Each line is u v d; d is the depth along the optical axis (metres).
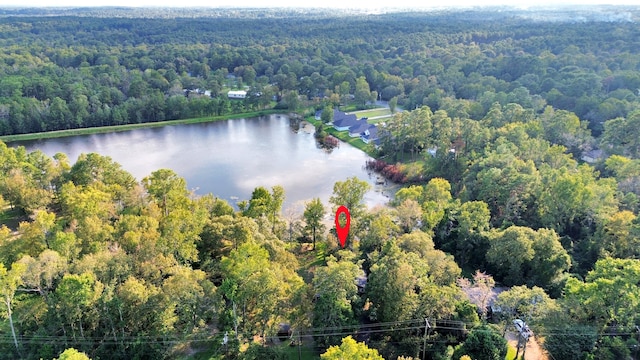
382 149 164.50
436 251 76.31
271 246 80.75
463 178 126.38
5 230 83.06
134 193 100.56
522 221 99.00
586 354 58.78
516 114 152.88
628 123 127.75
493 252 82.81
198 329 64.94
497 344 59.91
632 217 86.19
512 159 115.12
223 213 95.94
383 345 62.91
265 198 98.50
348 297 67.62
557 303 65.31
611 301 61.09
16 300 69.25
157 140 187.12
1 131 186.00
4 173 111.69
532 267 81.12
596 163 126.12
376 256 80.19
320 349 64.69
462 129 142.50
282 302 63.62
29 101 194.50
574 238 97.81
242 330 65.38
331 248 93.62
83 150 172.75
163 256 70.31
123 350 60.72
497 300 69.19
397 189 138.75
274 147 179.25
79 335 61.75
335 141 182.00
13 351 59.53
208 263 79.19
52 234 77.81
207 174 149.12
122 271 66.31
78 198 88.38
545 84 195.25
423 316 63.31
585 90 179.12
